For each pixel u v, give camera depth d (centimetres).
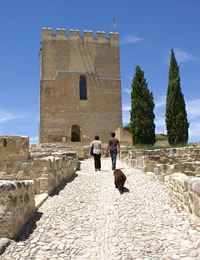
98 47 3950
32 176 904
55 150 2017
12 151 941
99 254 507
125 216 698
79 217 696
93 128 3722
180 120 2520
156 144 3250
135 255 499
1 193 549
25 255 495
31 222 645
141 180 1083
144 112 2781
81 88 3953
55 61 3800
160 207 759
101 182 1087
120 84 3909
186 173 1249
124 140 3175
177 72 2617
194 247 520
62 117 3669
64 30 3894
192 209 671
